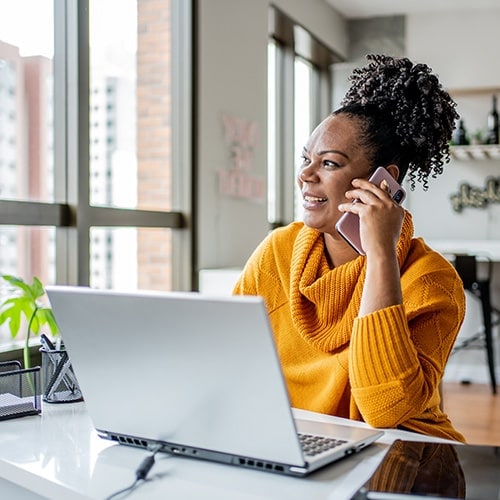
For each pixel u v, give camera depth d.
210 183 3.78
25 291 1.94
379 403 1.20
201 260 3.69
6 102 2.73
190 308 0.96
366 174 1.43
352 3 5.65
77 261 2.81
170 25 3.63
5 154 2.76
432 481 0.89
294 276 1.49
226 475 1.00
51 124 2.85
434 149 1.50
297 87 5.84
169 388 1.04
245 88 4.17
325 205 1.44
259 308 0.90
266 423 0.97
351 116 1.45
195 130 3.65
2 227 2.71
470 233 5.98
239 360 0.95
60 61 2.86
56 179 2.85
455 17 5.87
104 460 1.09
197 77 3.66
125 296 1.02
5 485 1.19
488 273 4.75
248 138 4.18
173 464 1.06
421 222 6.08
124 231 3.40
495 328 5.07
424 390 1.23
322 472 1.02
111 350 1.08
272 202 5.35
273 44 5.34
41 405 1.41
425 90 1.43
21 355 2.42
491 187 5.91
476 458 0.99
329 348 1.41
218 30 3.86
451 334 1.36
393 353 1.19
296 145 5.73
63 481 1.00
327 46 5.61
